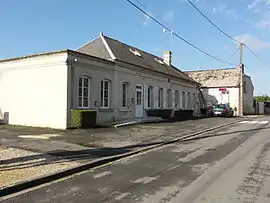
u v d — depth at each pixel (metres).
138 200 5.37
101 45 22.12
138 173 7.38
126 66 21.48
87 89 17.73
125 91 21.78
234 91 40.59
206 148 11.24
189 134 15.27
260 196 5.56
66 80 15.98
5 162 8.06
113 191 5.92
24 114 17.77
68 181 6.73
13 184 6.04
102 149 10.45
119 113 20.64
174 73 30.89
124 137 13.52
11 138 12.38
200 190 5.94
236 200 5.34
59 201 5.36
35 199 5.48
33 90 17.34
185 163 8.52
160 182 6.54
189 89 34.22
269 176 7.02
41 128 16.12
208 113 36.03
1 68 19.03
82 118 16.19
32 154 9.20
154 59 30.27
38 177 6.59
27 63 17.64
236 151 10.52
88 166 8.02
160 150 10.85
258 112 49.03
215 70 45.56
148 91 24.98
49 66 16.66
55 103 16.34
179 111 28.61
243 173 7.30
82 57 17.05
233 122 24.19
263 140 13.46
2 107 18.98
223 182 6.50
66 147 10.60
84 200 5.40
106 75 19.30
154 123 21.22
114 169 7.86
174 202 5.25
